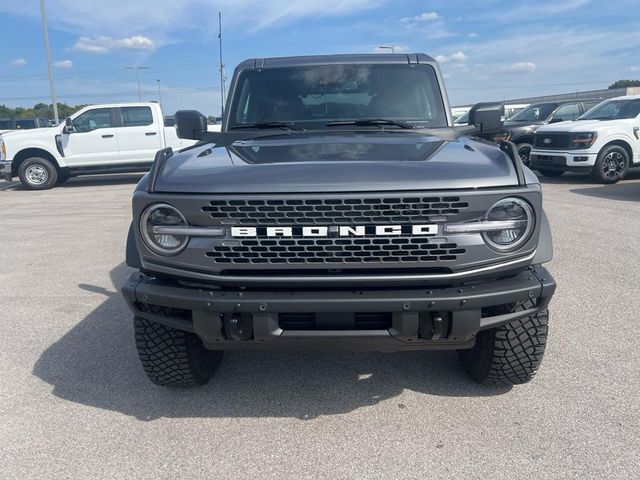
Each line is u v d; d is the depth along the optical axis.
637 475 2.46
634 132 11.48
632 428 2.82
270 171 2.54
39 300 5.09
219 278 2.53
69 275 5.93
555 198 9.91
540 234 2.69
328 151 2.92
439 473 2.53
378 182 2.42
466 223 2.46
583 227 7.44
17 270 6.17
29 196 13.05
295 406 3.15
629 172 13.86
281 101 4.05
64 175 15.30
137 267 2.74
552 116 14.11
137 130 14.59
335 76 4.09
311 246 2.46
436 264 2.48
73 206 11.04
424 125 3.91
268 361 3.73
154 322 2.91
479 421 2.94
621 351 3.69
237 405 3.18
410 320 2.51
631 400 3.08
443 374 3.48
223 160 2.81
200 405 3.18
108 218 9.44
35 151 14.35
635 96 12.14
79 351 3.95
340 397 3.24
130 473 2.58
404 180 2.44
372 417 3.02
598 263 5.75
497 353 2.99
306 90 4.06
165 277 2.68
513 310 2.75
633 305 4.53
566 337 3.93
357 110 3.98
